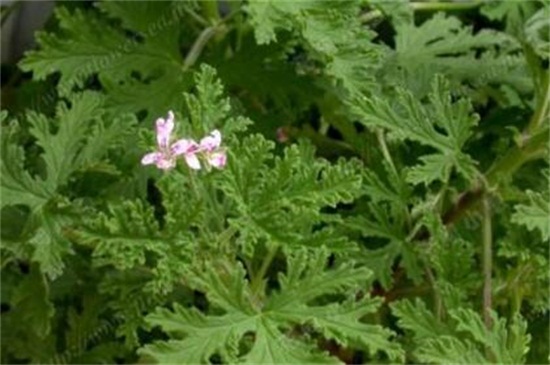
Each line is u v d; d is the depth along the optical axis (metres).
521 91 0.81
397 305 0.69
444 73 0.80
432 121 0.73
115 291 0.71
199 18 0.80
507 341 0.67
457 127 0.71
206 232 0.65
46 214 0.68
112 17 0.78
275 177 0.64
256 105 0.79
